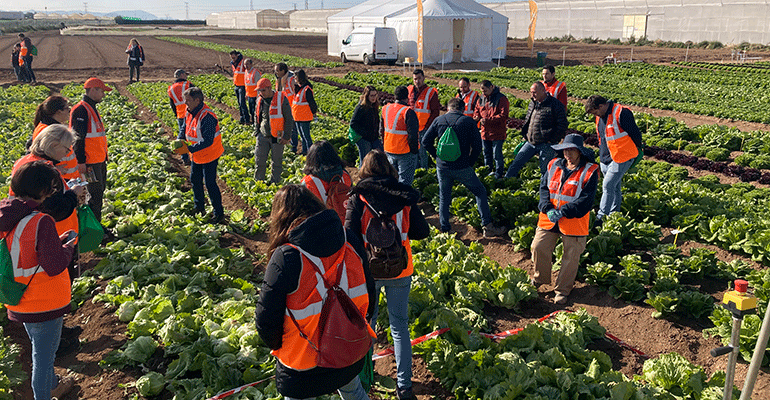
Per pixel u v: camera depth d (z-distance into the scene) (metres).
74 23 176.88
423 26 36.94
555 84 11.55
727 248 8.16
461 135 8.21
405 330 4.80
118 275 7.23
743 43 50.47
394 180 4.62
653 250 7.81
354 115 10.48
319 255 3.33
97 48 54.28
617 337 6.16
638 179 10.72
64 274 4.45
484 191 8.72
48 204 4.89
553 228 6.79
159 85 26.61
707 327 6.28
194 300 6.44
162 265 7.19
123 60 42.09
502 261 8.27
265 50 52.38
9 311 4.35
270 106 10.57
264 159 11.23
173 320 5.68
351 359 3.46
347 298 3.46
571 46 57.84
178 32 100.50
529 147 10.54
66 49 52.47
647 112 21.55
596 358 5.17
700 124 19.02
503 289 6.73
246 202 10.81
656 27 57.78
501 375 4.88
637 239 8.18
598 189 10.15
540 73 33.31
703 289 7.09
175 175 11.99
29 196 4.19
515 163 10.79
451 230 9.41
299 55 47.25
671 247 7.72
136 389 5.05
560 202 6.55
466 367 4.93
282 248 3.35
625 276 6.98
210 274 7.14
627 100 23.06
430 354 5.29
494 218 9.37
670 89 27.06
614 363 5.68
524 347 5.34
